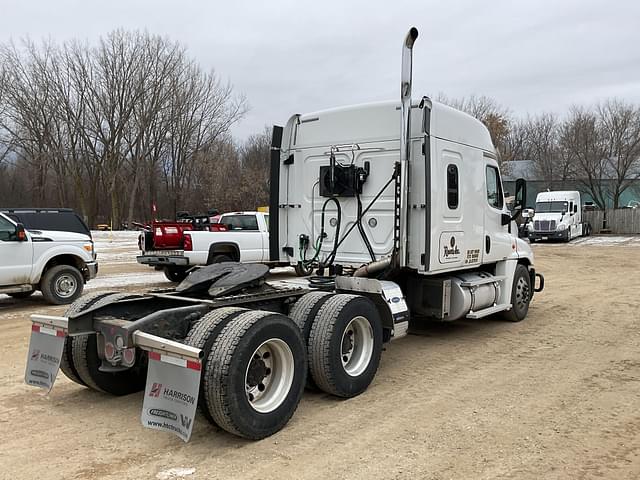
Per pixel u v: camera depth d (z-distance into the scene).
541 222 30.94
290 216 7.35
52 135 46.41
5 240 9.63
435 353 6.84
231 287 5.02
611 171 42.97
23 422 4.58
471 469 3.69
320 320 4.97
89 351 4.98
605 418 4.60
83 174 48.66
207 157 46.03
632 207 42.69
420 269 6.18
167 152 48.25
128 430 4.41
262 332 4.17
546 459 3.83
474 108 47.44
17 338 7.66
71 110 45.91
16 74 44.72
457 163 6.78
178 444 4.13
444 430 4.36
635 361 6.42
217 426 4.19
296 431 4.36
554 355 6.72
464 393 5.28
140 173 47.34
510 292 8.41
